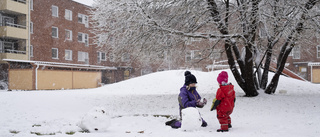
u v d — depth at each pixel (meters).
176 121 5.98
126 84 25.03
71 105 11.67
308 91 17.02
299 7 10.12
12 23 31.30
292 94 14.64
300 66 38.53
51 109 10.35
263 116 7.98
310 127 5.88
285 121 6.86
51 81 26.75
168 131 5.54
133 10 9.97
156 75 26.97
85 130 5.67
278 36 10.23
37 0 33.03
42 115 8.70
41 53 33.47
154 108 10.82
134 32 10.28
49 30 34.59
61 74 28.02
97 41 12.30
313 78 37.25
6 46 30.77
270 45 12.52
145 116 8.42
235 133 5.27
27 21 31.16
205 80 21.84
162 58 12.38
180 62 13.02
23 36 30.50
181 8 10.78
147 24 9.76
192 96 5.85
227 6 11.45
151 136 4.93
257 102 11.05
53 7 35.50
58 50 35.94
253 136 4.89
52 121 7.26
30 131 5.70
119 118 7.95
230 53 12.46
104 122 5.60
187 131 5.43
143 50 11.46
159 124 6.87
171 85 23.12
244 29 10.39
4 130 5.82
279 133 5.20
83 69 31.22
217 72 23.56
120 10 10.27
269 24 10.45
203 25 11.25
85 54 40.53
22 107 10.52
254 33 10.11
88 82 32.06
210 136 4.84
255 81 13.89
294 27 9.89
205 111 9.52
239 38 10.56
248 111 9.19
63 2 36.72
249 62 12.15
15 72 25.62
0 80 29.52
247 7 9.83
